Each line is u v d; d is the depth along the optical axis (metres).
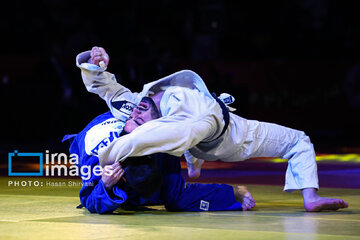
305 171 7.23
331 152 19.80
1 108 22.30
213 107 6.90
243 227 5.79
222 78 25.11
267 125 7.55
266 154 7.52
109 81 7.21
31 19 28.25
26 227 5.76
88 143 7.15
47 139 23.05
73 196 8.90
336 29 32.69
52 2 28.94
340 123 28.52
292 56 31.89
